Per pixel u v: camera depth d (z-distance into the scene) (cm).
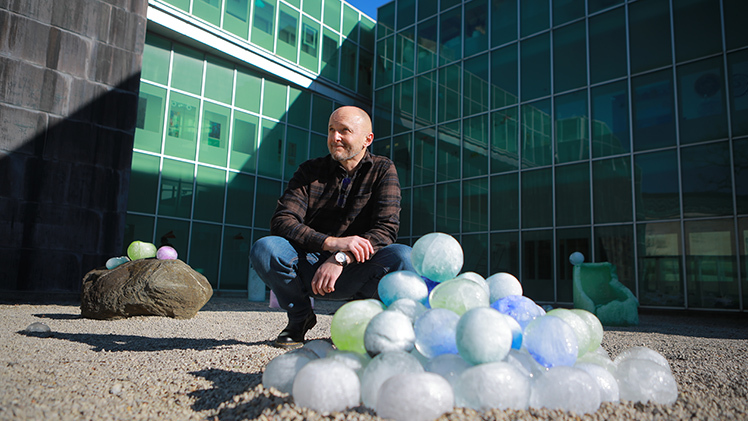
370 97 1845
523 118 1376
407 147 1642
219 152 1483
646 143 1168
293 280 295
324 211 298
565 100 1307
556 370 160
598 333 199
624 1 1241
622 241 1167
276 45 1605
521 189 1348
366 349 165
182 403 183
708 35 1114
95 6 1078
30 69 988
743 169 1038
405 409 133
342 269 268
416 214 1570
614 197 1193
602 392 171
